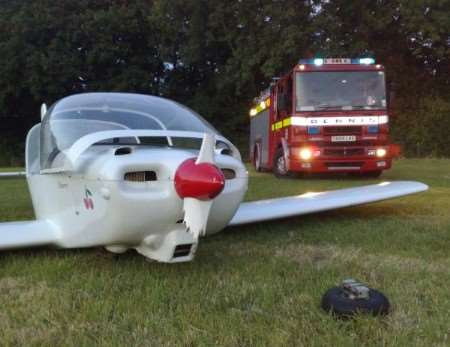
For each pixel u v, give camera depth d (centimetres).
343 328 224
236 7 2161
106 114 354
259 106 1363
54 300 265
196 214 266
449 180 954
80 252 363
